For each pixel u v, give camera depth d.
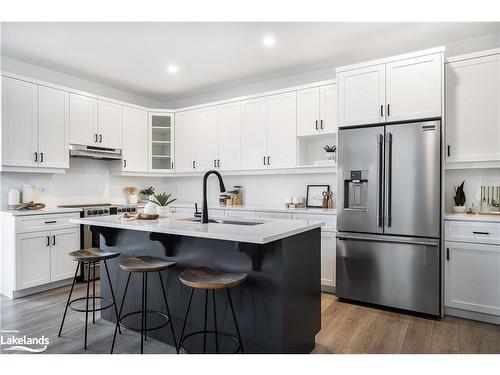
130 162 4.76
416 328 2.61
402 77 2.99
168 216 2.90
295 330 2.03
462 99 2.97
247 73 4.26
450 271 2.83
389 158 2.98
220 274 1.97
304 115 3.86
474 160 2.91
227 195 4.74
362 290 3.11
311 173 4.17
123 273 2.73
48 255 3.50
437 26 3.05
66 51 3.54
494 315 2.67
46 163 3.73
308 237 2.22
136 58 3.74
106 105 4.43
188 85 4.78
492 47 3.21
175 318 2.37
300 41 3.33
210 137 4.71
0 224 3.39
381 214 3.02
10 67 3.73
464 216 2.81
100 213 4.02
